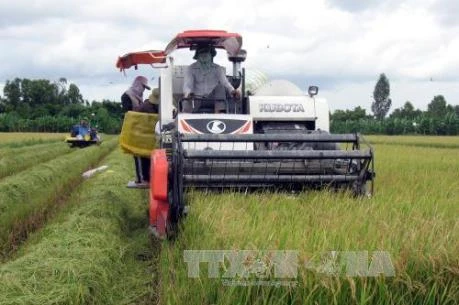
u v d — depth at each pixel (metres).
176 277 5.85
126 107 12.02
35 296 5.75
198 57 10.21
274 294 5.05
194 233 6.76
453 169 15.78
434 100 115.69
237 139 7.73
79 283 6.12
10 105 116.06
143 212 11.54
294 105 10.08
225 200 7.60
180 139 7.58
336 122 74.81
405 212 7.39
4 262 8.45
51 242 7.80
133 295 6.44
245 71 11.21
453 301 5.07
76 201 12.50
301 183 8.33
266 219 6.70
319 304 4.84
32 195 13.75
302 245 5.39
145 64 12.09
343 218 6.70
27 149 33.94
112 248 7.70
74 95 133.62
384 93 136.75
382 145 37.16
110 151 36.81
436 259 5.11
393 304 4.93
